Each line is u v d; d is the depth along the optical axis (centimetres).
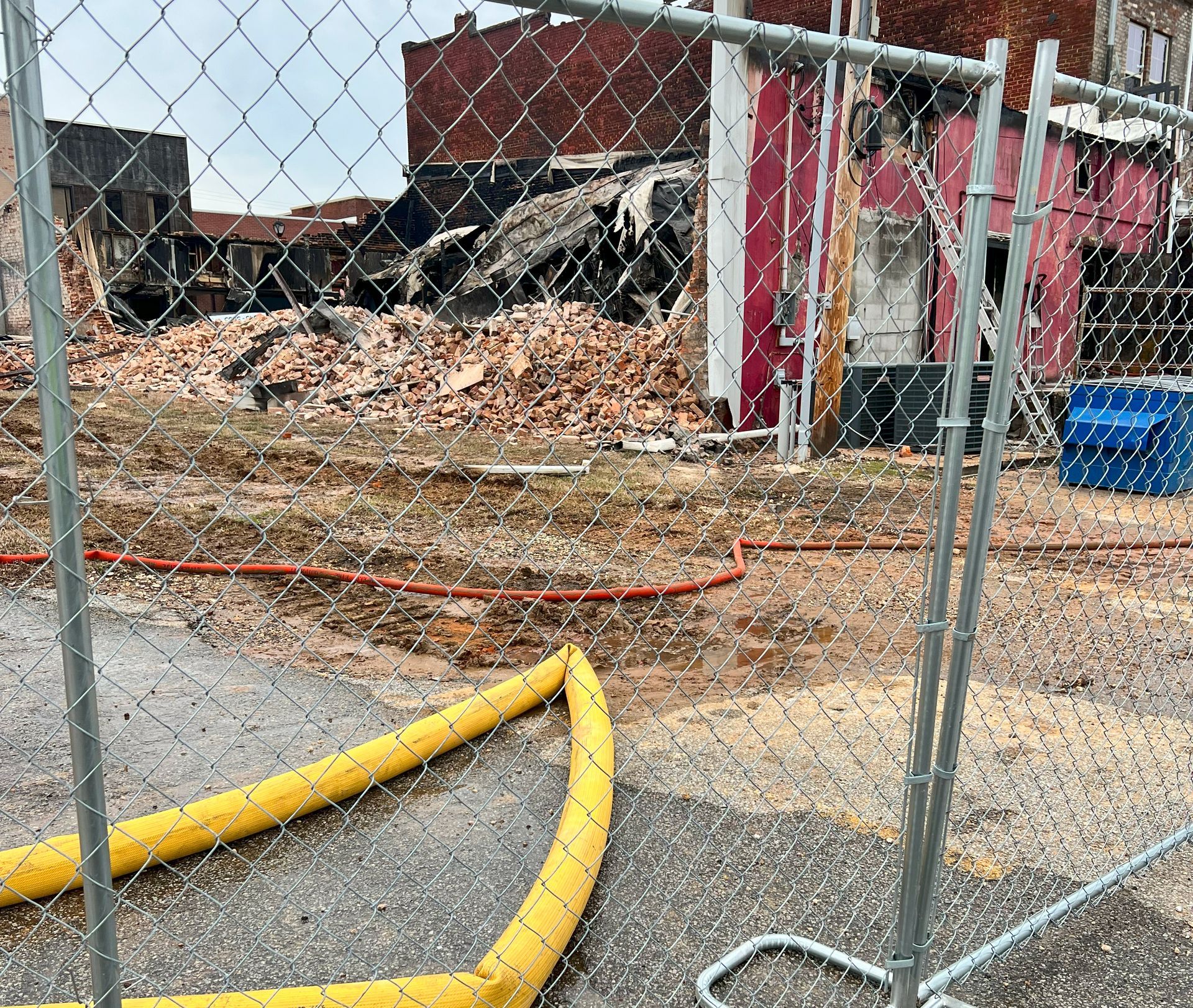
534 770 354
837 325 1073
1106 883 271
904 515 852
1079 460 995
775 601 605
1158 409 941
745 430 1130
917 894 218
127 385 1502
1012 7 1920
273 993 209
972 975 247
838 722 407
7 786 336
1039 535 779
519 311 1473
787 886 283
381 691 425
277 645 495
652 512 846
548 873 256
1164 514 877
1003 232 1408
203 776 344
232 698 419
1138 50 2006
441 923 260
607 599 597
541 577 642
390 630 528
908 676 477
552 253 1569
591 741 340
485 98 2372
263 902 268
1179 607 605
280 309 1723
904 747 381
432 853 296
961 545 750
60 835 296
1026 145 196
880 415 1154
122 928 254
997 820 326
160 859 247
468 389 1323
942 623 209
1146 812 333
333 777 318
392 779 343
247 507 820
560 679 416
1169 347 1502
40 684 432
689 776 351
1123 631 555
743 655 507
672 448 1111
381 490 911
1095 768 368
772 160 1021
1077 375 1036
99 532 710
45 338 129
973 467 1089
